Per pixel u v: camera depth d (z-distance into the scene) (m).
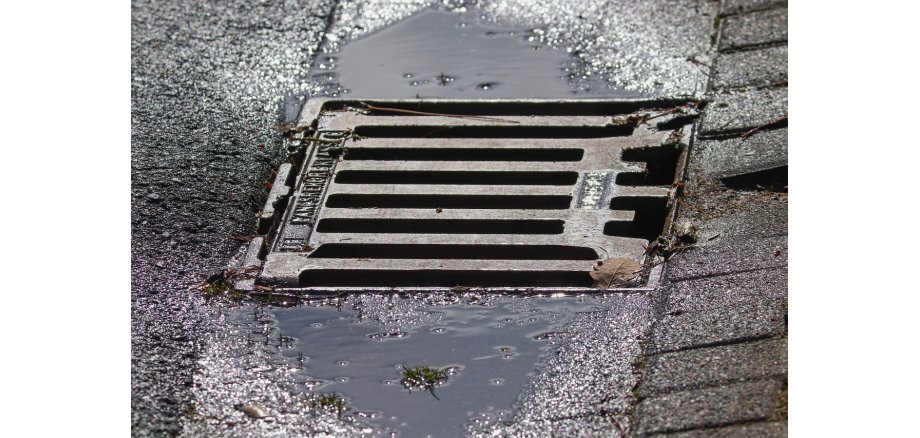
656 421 2.78
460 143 4.37
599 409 2.88
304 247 3.76
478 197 4.00
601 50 5.13
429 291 3.53
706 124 4.40
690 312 3.26
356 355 3.22
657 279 3.49
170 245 3.81
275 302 3.50
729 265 3.47
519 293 3.49
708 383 2.89
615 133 4.43
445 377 3.10
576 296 3.46
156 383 3.08
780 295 3.23
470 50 5.21
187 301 3.50
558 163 4.20
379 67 5.07
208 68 5.06
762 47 4.96
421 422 2.90
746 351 2.99
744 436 2.65
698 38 5.15
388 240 3.77
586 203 3.94
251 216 4.02
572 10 5.56
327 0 5.79
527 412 2.91
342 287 3.58
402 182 4.17
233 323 3.39
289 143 4.43
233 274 3.64
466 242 3.73
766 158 4.09
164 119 4.61
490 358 3.18
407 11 5.68
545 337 3.26
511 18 5.54
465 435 2.84
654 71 4.88
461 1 5.75
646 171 4.11
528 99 4.63
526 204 3.97
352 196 4.05
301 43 5.32
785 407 2.72
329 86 4.90
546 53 5.15
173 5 5.67
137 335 3.29
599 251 3.65
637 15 5.44
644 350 3.12
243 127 4.58
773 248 3.52
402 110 4.63
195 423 2.92
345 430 2.88
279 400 3.02
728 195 3.94
